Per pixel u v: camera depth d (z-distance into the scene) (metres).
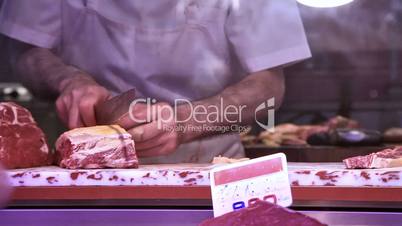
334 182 1.42
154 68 2.37
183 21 2.34
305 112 3.98
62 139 1.70
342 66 3.87
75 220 1.43
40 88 2.42
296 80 3.93
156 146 1.98
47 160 1.79
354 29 3.76
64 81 2.28
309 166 1.65
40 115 3.26
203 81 2.37
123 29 2.36
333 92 3.94
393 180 1.40
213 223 1.32
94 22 2.39
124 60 2.37
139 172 1.47
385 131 3.62
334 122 3.45
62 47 2.47
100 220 1.43
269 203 1.35
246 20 2.33
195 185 1.45
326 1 2.22
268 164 1.39
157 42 2.35
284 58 2.32
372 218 1.38
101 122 1.98
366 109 3.98
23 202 1.45
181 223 1.42
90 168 1.62
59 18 2.44
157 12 2.33
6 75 3.30
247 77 2.32
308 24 3.75
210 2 2.32
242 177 1.38
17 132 1.72
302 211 1.41
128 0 2.33
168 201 1.44
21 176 1.47
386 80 3.90
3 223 1.44
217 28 2.35
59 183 1.47
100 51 2.39
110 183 1.47
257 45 2.33
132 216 1.42
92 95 2.05
